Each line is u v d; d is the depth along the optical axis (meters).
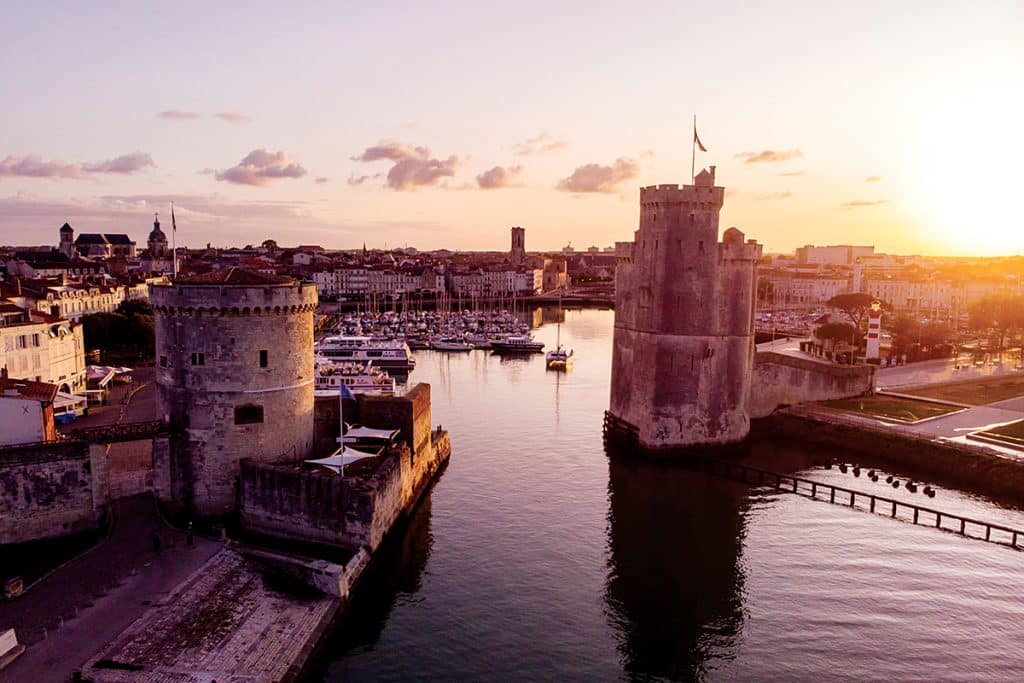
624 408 104.81
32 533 58.09
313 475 60.84
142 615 46.78
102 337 153.00
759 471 87.75
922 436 97.56
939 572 63.97
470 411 126.19
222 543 58.22
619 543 69.19
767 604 58.09
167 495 64.75
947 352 175.25
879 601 58.75
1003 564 65.69
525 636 52.66
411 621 54.31
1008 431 99.94
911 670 49.47
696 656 50.75
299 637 48.06
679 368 96.62
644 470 92.31
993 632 54.31
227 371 64.38
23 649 42.22
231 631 47.16
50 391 66.12
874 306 134.88
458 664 48.88
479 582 60.78
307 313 69.50
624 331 105.44
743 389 99.75
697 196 94.38
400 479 69.81
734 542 69.94
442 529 71.88
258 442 66.06
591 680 47.62
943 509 79.62
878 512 78.44
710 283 96.00
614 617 55.62
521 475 89.19
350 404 79.00
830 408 115.88
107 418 96.88
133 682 40.47
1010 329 192.88
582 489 84.50
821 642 52.75
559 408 129.12
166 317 64.44
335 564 54.78
